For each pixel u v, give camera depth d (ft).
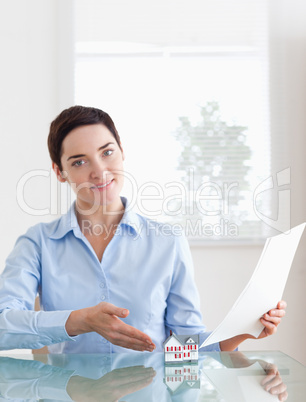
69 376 3.27
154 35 9.50
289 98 9.50
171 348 3.56
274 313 3.99
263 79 9.54
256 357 3.74
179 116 9.54
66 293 4.66
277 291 3.95
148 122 9.52
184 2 9.48
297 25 9.48
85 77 9.48
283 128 9.51
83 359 3.73
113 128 4.81
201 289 9.27
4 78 9.27
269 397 2.77
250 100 9.55
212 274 9.27
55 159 4.89
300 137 9.50
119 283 4.67
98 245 4.85
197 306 4.78
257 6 9.50
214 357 3.76
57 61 9.35
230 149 9.52
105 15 9.45
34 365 3.57
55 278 4.69
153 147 9.51
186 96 9.55
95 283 4.67
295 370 3.35
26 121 9.30
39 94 9.32
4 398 2.80
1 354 3.93
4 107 9.27
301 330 9.27
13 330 4.14
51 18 9.34
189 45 9.52
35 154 9.30
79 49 9.44
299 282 9.30
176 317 4.74
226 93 9.55
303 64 9.50
